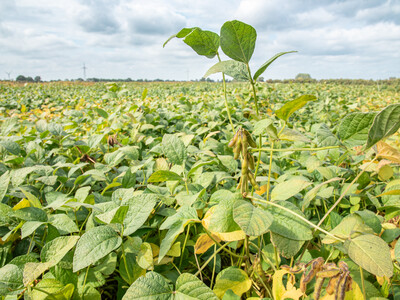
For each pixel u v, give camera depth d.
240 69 1.20
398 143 2.75
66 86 21.00
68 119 4.50
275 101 7.12
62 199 1.60
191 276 1.02
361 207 2.15
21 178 1.81
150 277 1.02
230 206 1.06
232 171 2.33
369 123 1.05
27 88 17.34
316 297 0.89
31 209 1.37
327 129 1.22
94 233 1.09
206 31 1.38
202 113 4.71
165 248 1.12
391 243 1.36
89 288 1.22
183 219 1.22
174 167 1.80
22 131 3.75
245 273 1.26
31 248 1.47
